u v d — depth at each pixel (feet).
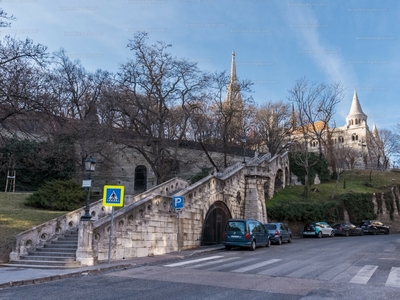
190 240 71.61
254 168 101.40
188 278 37.83
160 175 109.40
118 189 48.75
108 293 30.27
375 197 153.89
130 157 138.10
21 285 34.88
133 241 55.88
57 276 38.47
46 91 69.82
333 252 65.05
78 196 83.87
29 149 108.27
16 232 58.65
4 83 61.93
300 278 37.93
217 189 85.30
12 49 64.28
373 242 89.35
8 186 116.06
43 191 82.94
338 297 28.89
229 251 68.80
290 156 174.60
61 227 58.95
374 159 282.15
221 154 151.12
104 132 109.09
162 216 63.52
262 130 195.72
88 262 46.06
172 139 121.49
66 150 100.37
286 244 84.74
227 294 29.86
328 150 201.77
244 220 70.90
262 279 37.19
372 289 32.22
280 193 145.59
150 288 32.42
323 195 148.66
